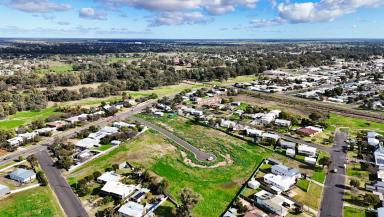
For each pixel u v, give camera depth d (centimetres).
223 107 18562
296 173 9781
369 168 10350
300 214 7944
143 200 8550
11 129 13750
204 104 19588
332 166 10681
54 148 11838
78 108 17638
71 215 7831
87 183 9450
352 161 11094
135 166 10650
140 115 17350
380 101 19500
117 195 8612
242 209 8062
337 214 7975
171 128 15088
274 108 18500
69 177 9856
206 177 10112
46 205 8250
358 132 14188
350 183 9375
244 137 13588
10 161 10981
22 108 17738
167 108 18225
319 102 19900
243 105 19312
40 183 9350
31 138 12850
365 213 8025
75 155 11469
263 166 10800
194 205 7844
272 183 9331
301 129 14062
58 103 19712
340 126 15038
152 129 14850
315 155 11531
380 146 11938
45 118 16175
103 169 10438
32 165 10538
